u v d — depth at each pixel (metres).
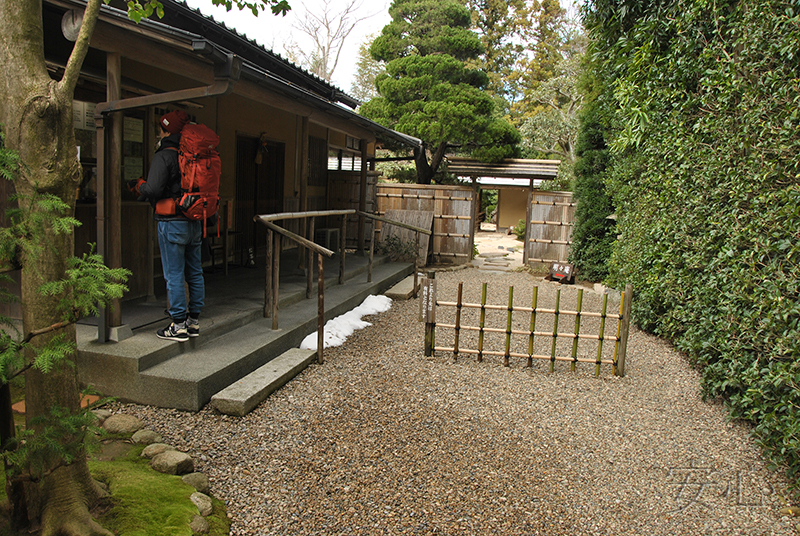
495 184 19.64
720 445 4.12
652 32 6.66
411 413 4.39
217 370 4.25
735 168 4.80
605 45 8.38
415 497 3.24
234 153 8.38
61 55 4.95
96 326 4.76
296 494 3.20
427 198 13.80
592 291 10.59
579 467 3.70
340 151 13.16
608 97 9.45
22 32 2.26
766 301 4.02
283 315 6.07
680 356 6.33
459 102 16.39
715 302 5.10
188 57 4.79
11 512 2.43
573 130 22.81
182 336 4.52
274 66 8.67
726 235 4.98
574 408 4.66
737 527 3.12
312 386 4.77
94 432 2.40
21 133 2.26
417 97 17.98
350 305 7.38
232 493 3.18
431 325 5.78
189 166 4.25
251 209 9.22
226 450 3.62
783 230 3.97
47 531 2.36
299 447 3.74
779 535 3.06
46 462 2.23
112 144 4.18
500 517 3.10
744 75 4.75
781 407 3.72
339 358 5.59
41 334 2.32
